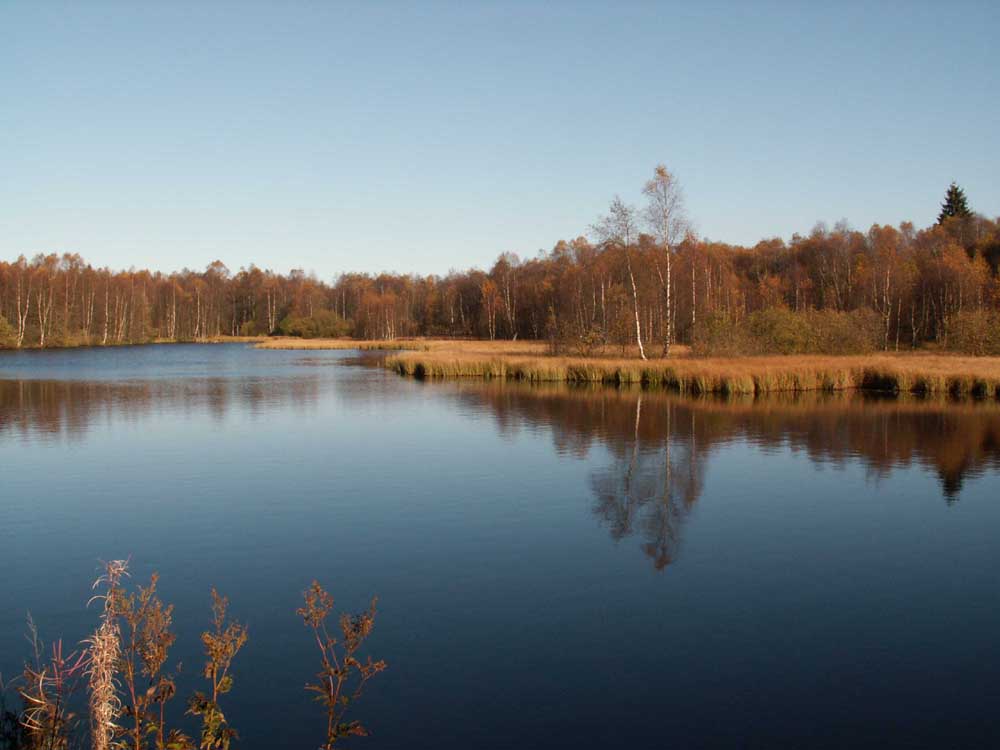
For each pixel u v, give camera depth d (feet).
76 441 64.13
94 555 33.91
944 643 24.80
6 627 26.09
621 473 50.42
